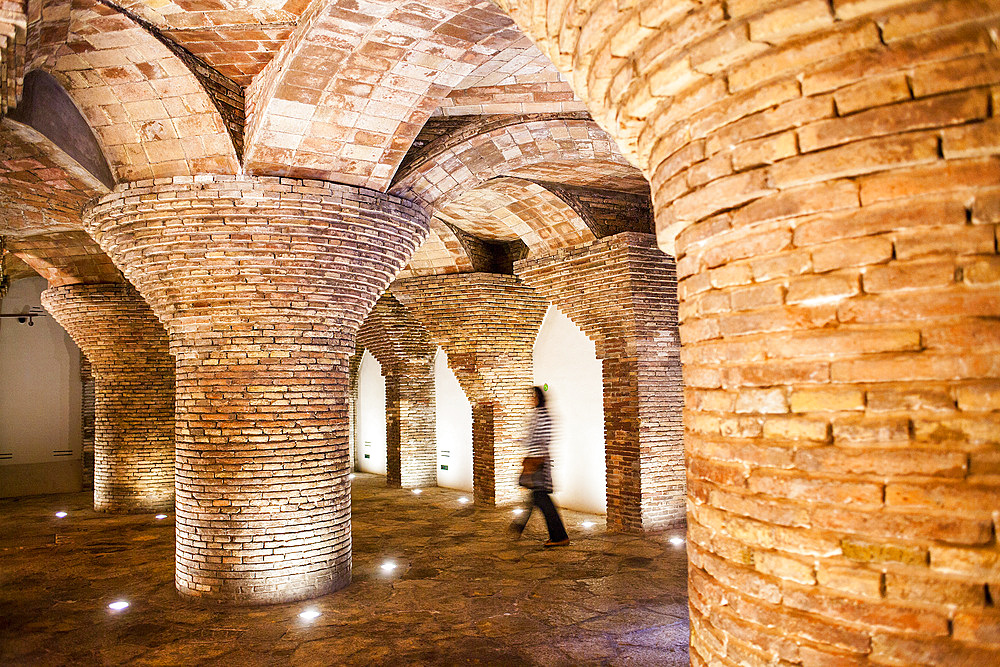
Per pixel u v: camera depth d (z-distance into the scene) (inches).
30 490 645.3
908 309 74.0
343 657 235.6
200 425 291.0
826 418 78.9
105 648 248.1
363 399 792.9
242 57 248.1
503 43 237.1
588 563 341.1
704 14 83.9
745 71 83.8
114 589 318.0
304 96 246.7
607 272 391.9
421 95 255.6
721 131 87.4
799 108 80.1
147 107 255.1
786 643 81.3
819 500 79.0
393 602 288.5
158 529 458.6
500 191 390.6
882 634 74.4
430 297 499.2
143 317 505.7
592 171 362.0
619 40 94.6
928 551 72.3
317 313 292.5
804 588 80.0
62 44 220.2
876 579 74.9
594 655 232.1
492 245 506.0
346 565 310.0
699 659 96.5
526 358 518.6
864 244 76.4
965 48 71.1
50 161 253.8
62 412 665.0
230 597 284.7
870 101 75.5
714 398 91.7
